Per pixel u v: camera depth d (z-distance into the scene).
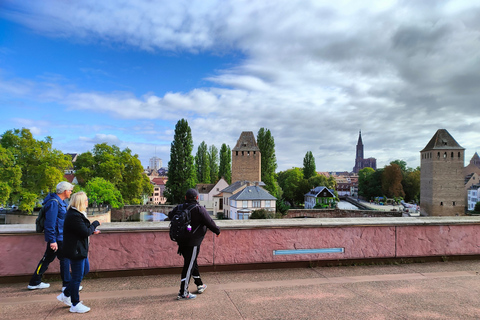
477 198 110.88
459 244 7.23
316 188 100.44
